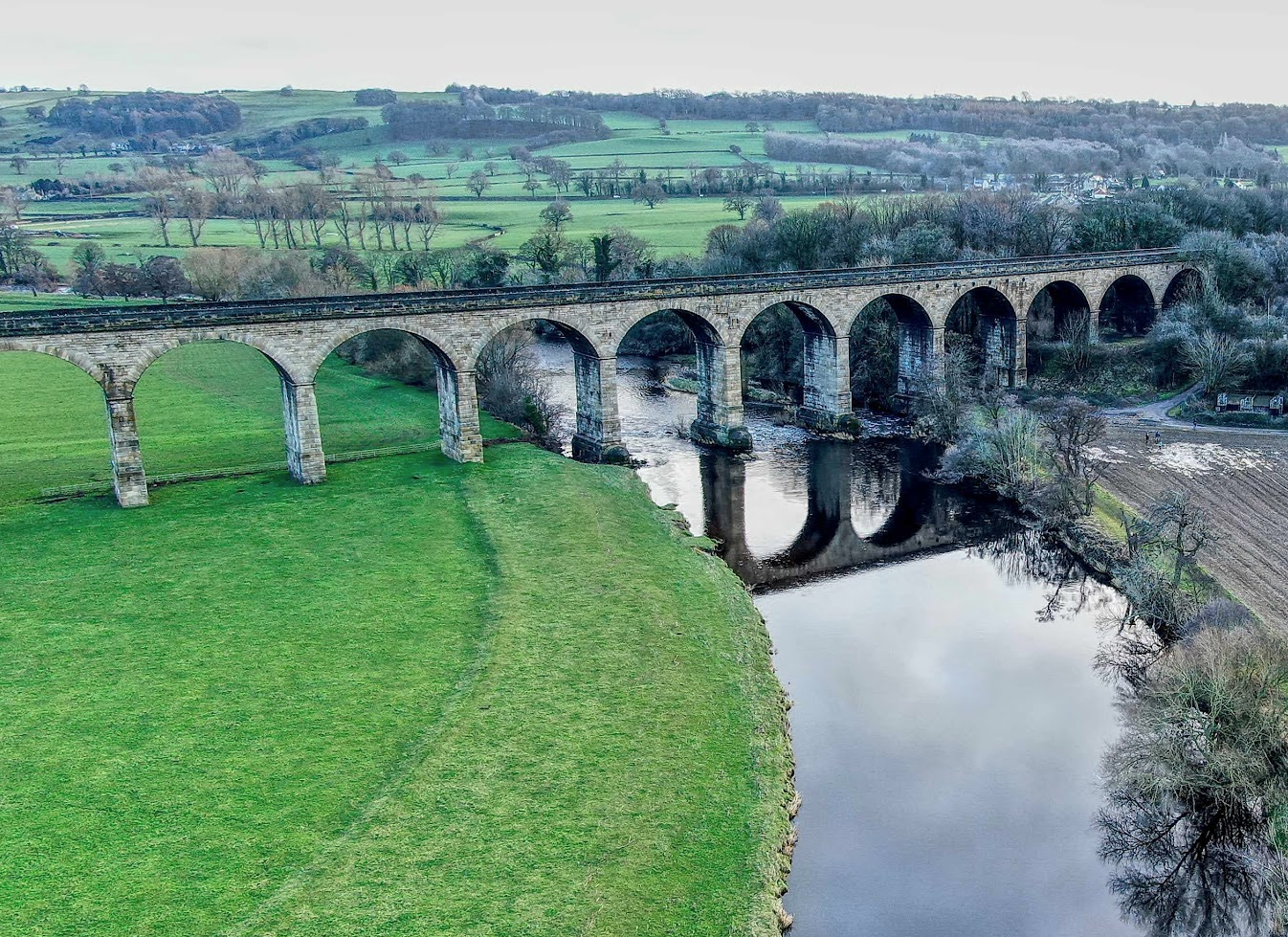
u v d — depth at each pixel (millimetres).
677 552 58438
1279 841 31953
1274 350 83438
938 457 81000
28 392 93375
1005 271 90625
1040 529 64875
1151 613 50719
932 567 59938
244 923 29109
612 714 40219
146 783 35531
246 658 44281
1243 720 34500
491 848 32500
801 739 41156
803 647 49281
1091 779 38875
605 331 75312
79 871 31203
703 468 78312
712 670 44344
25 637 46094
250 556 55562
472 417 72000
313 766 36562
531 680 42438
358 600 50125
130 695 41281
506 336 93000
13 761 36688
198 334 62250
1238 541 58312
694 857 32781
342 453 76250
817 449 83375
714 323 79312
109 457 74625
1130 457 74375
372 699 41062
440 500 64750
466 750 37375
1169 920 31766
